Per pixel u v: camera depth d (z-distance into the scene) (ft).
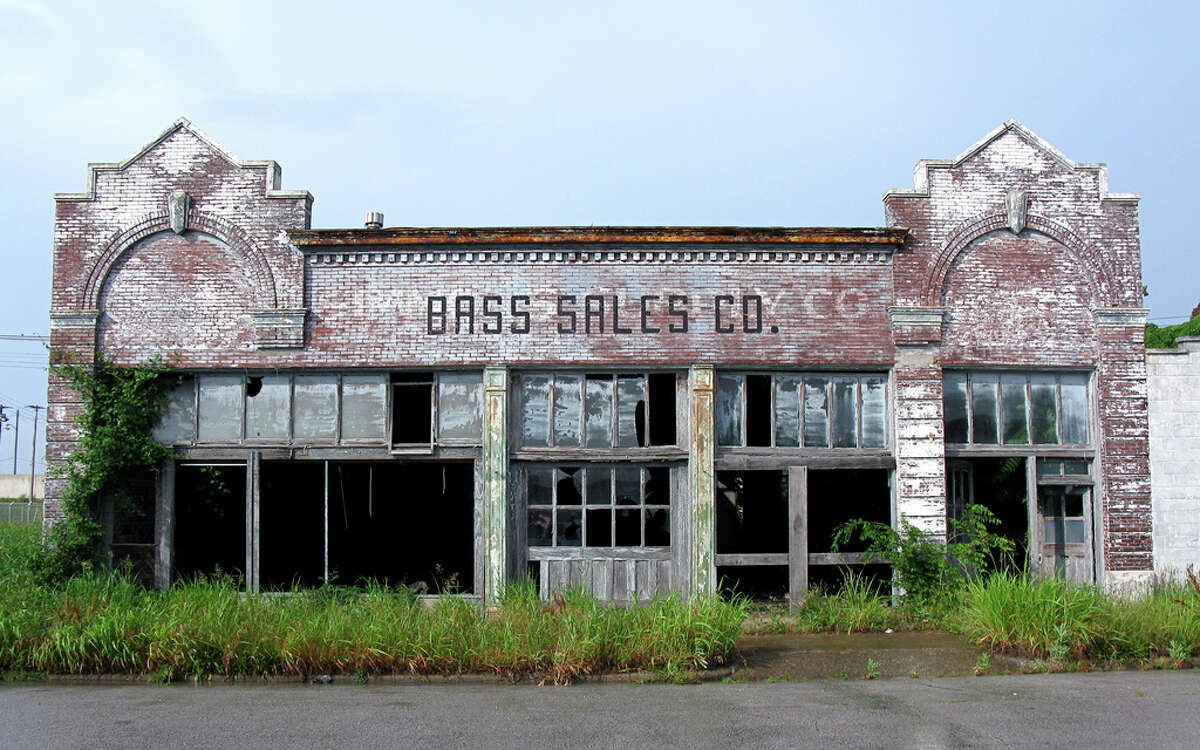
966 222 50.11
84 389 48.55
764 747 27.22
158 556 49.03
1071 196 50.62
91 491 47.57
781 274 49.78
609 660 36.65
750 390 50.37
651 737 28.17
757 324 49.47
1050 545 50.39
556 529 49.14
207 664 36.11
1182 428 50.14
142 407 49.11
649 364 49.21
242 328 49.29
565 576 48.91
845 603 46.26
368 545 54.03
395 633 36.96
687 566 48.67
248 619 37.96
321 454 49.24
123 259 49.65
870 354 49.42
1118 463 49.55
